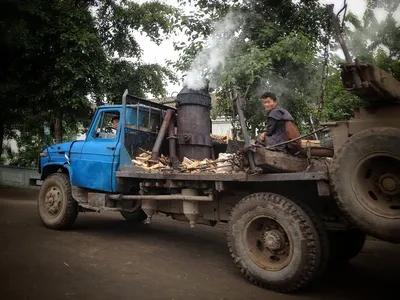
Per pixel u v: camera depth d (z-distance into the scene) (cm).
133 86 1384
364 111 333
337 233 426
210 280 375
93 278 362
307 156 380
